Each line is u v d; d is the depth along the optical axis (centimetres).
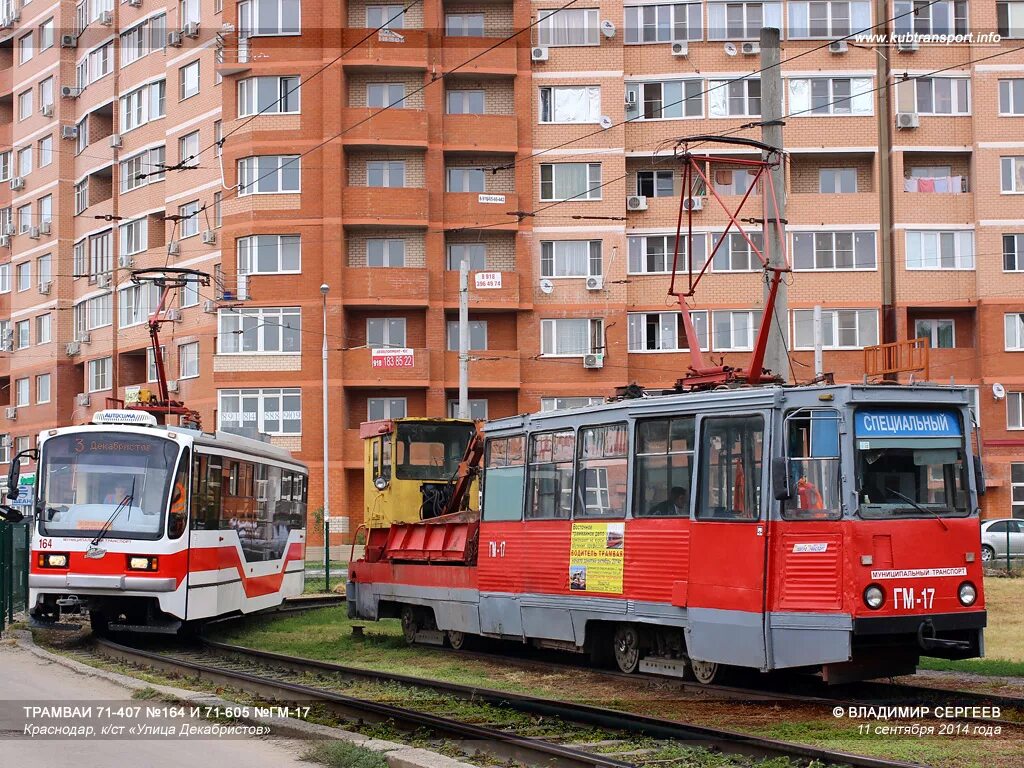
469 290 4841
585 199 4888
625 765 939
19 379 6400
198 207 5138
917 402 1348
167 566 1972
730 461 1405
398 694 1388
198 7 5234
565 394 4853
